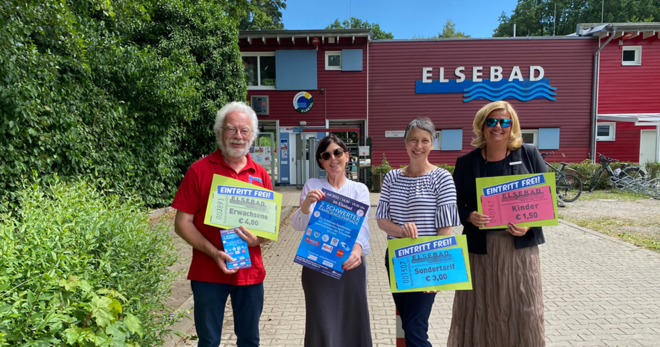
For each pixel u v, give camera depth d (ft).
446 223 7.34
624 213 29.37
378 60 49.75
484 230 7.84
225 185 7.16
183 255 16.85
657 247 19.58
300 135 47.62
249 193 7.25
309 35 47.62
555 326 11.19
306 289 7.78
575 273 15.98
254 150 48.29
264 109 49.55
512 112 7.73
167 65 24.90
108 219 8.62
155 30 30.55
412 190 7.74
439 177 7.66
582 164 44.37
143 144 25.43
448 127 50.31
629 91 49.67
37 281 5.60
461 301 8.29
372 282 15.53
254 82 50.14
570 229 24.36
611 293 13.67
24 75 15.42
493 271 7.75
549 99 49.67
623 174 42.98
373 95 50.08
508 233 7.74
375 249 21.02
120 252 8.26
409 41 49.42
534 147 8.08
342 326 7.70
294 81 49.39
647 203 34.12
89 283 6.13
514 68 49.37
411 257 7.30
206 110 33.35
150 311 9.56
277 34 47.57
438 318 12.13
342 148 7.82
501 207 7.51
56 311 5.44
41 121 16.51
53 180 15.71
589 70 49.29
